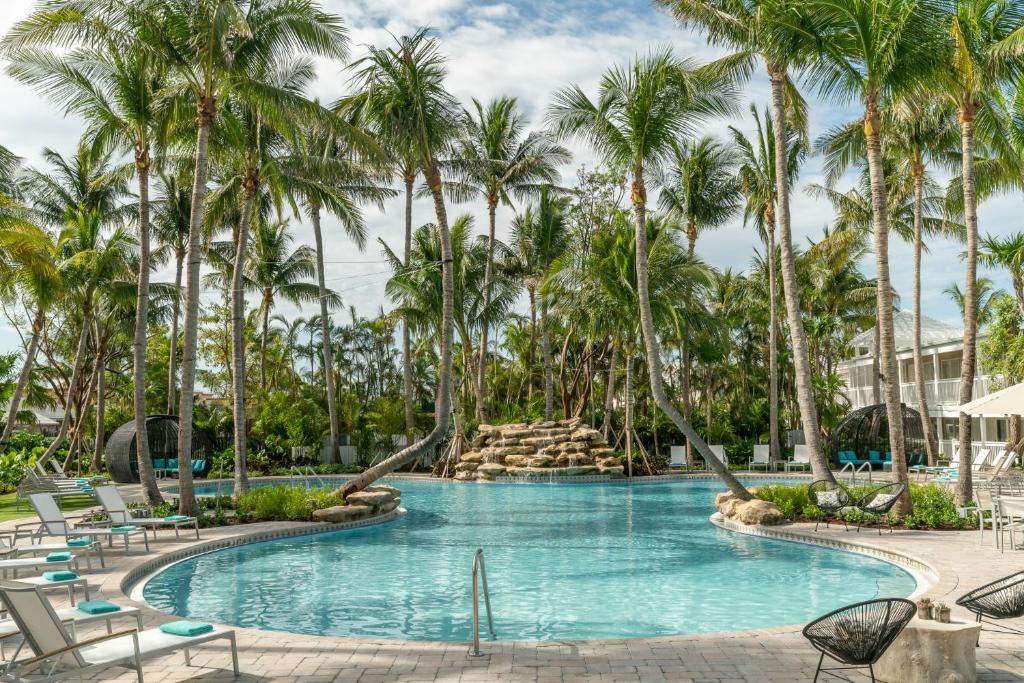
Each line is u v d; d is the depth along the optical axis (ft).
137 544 43.14
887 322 48.47
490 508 66.64
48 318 121.70
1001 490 48.19
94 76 56.49
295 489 58.29
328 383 111.24
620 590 33.24
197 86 52.90
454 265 91.86
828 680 19.02
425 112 58.59
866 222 112.78
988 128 56.03
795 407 138.21
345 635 26.45
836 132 83.71
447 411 60.80
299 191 78.48
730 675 19.43
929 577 33.58
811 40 48.01
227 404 122.11
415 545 46.29
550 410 106.11
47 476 72.28
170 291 109.60
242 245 68.33
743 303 135.13
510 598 31.89
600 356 122.21
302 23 52.95
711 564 39.11
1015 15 49.96
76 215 93.20
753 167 106.01
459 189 116.47
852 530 46.19
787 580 34.96
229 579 36.17
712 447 106.52
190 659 21.33
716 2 60.44
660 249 84.23
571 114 55.31
